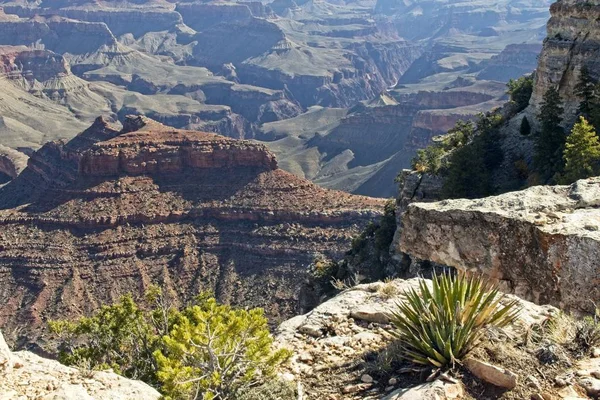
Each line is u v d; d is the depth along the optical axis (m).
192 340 11.09
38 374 11.27
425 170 59.47
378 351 12.25
